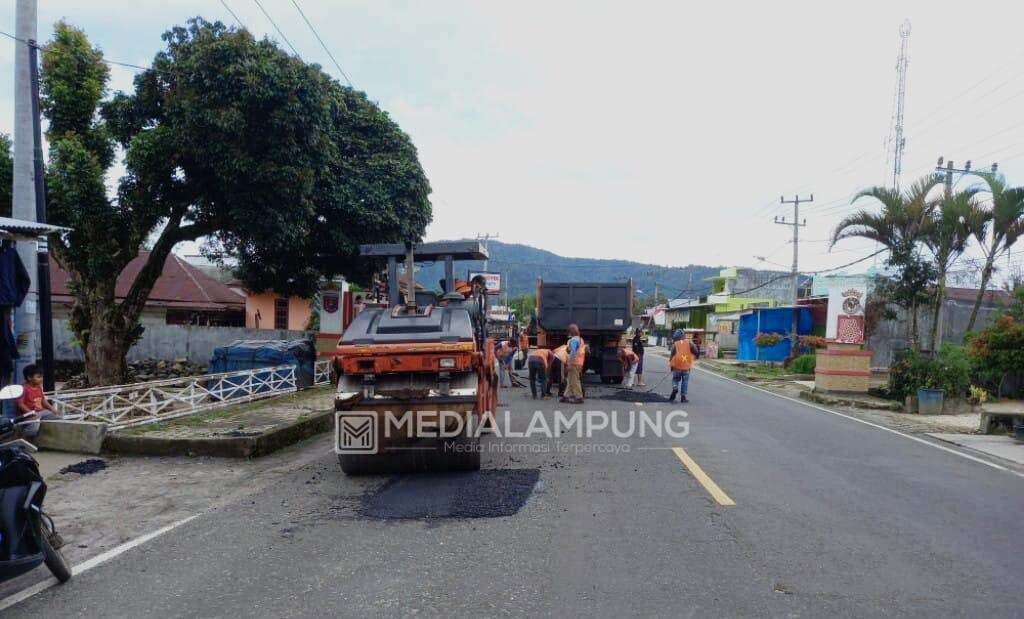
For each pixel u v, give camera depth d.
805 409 15.58
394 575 4.96
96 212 14.17
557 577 4.88
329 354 20.52
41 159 10.91
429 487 7.59
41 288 10.92
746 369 29.67
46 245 10.96
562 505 6.74
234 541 5.83
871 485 7.71
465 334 8.27
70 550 5.70
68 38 14.54
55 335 23.33
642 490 7.31
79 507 6.98
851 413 15.27
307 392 15.98
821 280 37.97
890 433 12.03
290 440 10.58
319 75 14.46
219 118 13.18
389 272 10.25
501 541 5.68
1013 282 23.17
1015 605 4.42
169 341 23.72
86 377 16.31
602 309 18.98
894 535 5.84
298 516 6.56
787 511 6.53
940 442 11.27
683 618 4.20
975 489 7.67
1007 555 5.39
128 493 7.53
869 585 4.73
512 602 4.46
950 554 5.38
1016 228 17.12
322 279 23.19
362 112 18.16
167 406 12.38
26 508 4.68
